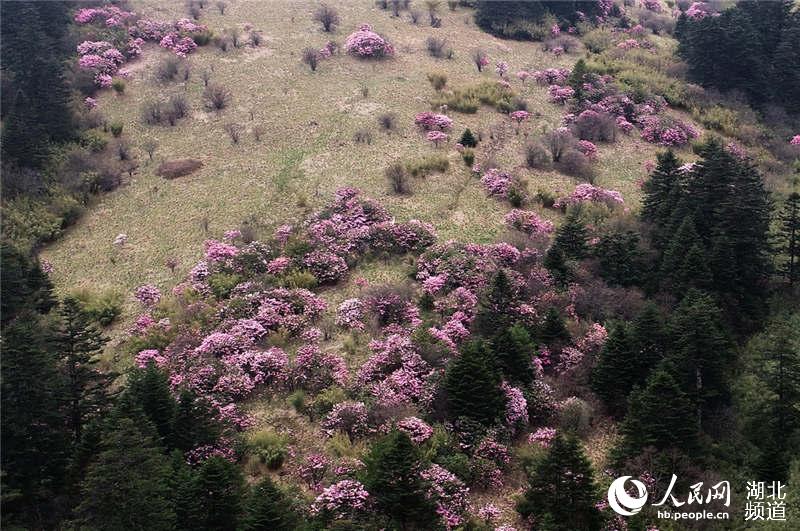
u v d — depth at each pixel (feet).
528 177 200.64
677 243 151.02
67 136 210.59
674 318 134.31
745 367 141.59
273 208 187.11
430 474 110.42
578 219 172.76
